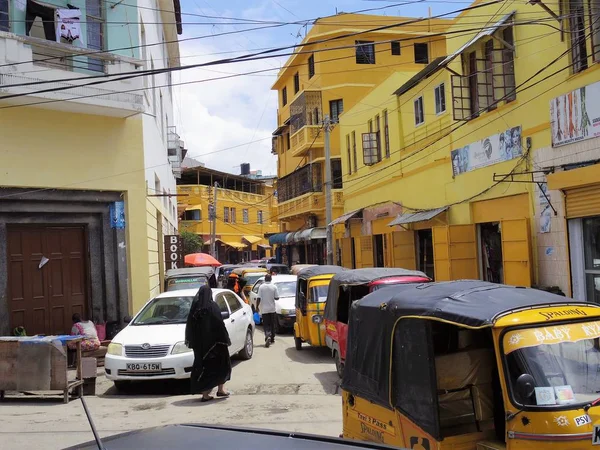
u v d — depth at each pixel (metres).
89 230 14.16
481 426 4.76
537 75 13.05
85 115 13.84
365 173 26.80
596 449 3.67
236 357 12.80
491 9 14.95
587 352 4.06
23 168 12.86
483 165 15.65
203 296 8.86
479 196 15.91
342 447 2.47
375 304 5.21
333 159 34.59
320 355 12.88
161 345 9.82
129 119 14.59
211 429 2.77
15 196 12.84
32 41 12.23
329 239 24.22
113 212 14.37
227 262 55.12
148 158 15.97
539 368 3.95
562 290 12.28
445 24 36.62
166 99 26.19
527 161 13.58
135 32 14.61
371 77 36.12
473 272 16.17
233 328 11.70
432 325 4.43
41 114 13.19
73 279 13.95
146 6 17.47
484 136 15.56
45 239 13.63
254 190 60.34
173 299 11.49
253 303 19.69
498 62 14.80
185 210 49.34
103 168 14.05
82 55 13.08
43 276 13.52
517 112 13.93
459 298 4.54
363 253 25.55
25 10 12.84
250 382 10.22
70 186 13.50
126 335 10.30
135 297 14.38
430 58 36.84
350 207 29.45
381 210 24.61
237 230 55.66
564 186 11.57
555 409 3.78
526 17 13.38
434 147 19.00
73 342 9.40
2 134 12.62
